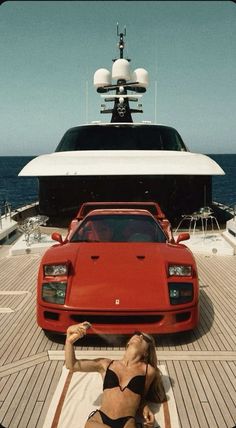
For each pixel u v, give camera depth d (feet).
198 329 14.26
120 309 11.92
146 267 13.08
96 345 12.80
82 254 13.80
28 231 27.45
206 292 18.61
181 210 33.47
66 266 12.85
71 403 9.50
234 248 27.66
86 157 32.86
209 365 11.60
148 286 12.44
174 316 12.23
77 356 12.10
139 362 8.86
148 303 12.05
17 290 18.94
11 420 9.02
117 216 16.57
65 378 10.63
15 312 16.02
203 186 33.65
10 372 11.17
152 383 9.29
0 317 15.49
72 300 12.19
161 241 15.29
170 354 12.30
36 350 12.57
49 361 11.82
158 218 19.69
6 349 12.65
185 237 16.14
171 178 32.76
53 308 12.41
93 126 36.58
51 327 12.51
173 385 10.50
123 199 33.09
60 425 8.77
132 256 13.65
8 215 36.50
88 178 33.14
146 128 36.37
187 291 12.55
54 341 13.21
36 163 34.01
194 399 9.86
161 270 12.94
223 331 14.07
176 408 9.42
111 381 8.54
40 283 12.87
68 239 15.92
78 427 8.72
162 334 12.71
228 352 12.42
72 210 33.96
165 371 11.21
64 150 36.40
